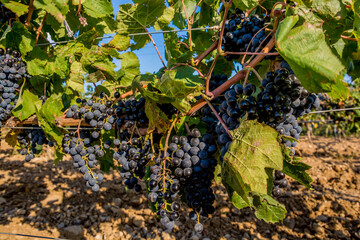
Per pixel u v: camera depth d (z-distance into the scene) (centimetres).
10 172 177
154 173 42
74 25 64
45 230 112
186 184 42
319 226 113
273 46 36
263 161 30
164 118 42
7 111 54
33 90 60
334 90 27
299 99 35
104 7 54
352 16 30
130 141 46
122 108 48
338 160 207
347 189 150
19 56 55
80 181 167
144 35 57
